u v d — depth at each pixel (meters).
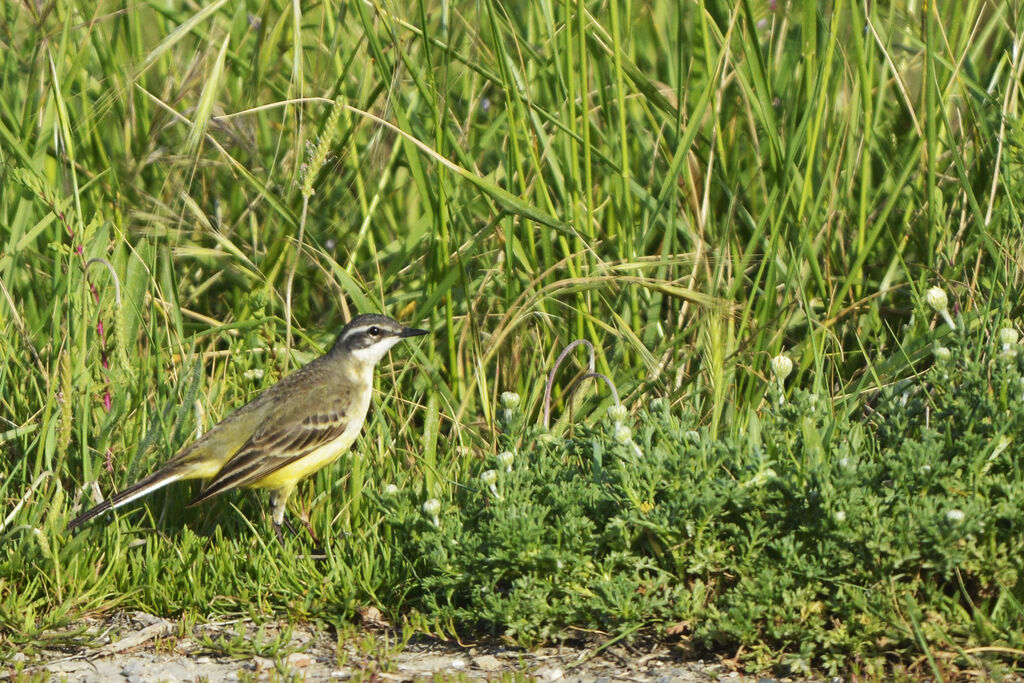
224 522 10.99
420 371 12.28
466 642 9.35
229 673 8.97
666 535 9.07
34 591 9.80
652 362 11.41
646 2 13.90
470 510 9.81
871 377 11.55
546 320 12.09
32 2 13.19
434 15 13.28
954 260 11.94
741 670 8.67
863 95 12.09
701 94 13.12
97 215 12.50
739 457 9.45
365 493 10.22
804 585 8.81
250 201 14.13
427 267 12.78
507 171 12.57
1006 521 8.84
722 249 11.88
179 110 14.41
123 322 10.97
